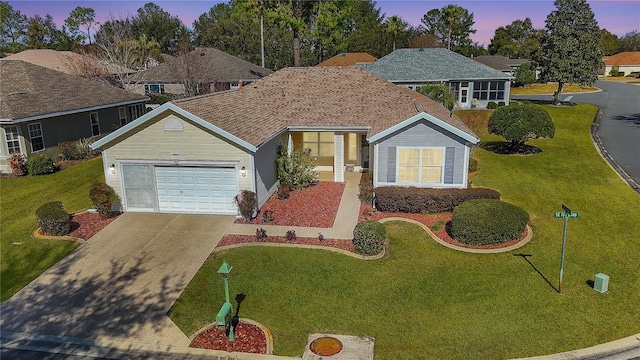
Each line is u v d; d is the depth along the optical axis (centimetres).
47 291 1287
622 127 3419
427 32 9400
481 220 1500
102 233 1648
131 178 1820
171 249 1511
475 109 4088
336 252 1465
